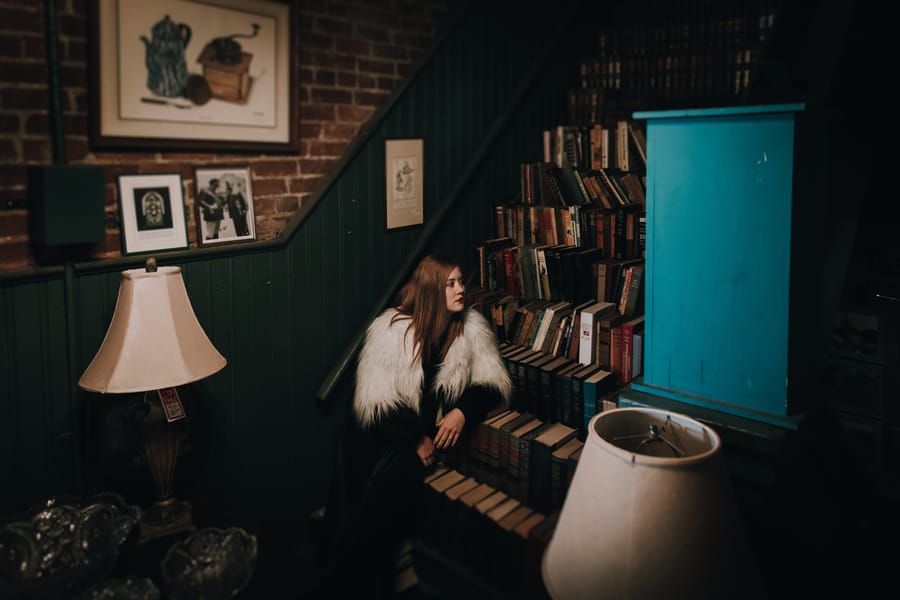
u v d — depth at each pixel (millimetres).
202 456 2818
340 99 3156
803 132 1991
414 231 3537
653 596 1488
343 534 2773
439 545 2807
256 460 3018
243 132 2799
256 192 2896
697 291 2225
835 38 2770
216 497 2895
